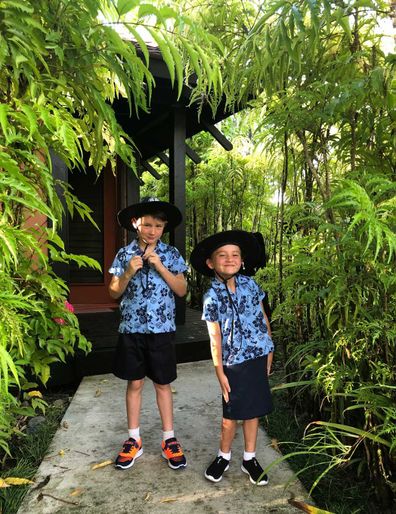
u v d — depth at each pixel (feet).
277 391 8.46
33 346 6.41
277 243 8.55
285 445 6.48
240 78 5.76
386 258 4.46
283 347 7.97
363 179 4.42
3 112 3.13
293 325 7.66
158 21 3.68
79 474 5.83
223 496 5.28
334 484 5.41
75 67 4.29
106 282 18.97
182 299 13.03
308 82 5.64
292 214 6.51
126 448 6.05
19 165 4.31
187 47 3.89
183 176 12.69
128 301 6.10
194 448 6.57
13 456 6.42
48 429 7.28
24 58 3.34
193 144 23.40
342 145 5.90
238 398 5.43
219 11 6.48
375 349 4.96
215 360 5.52
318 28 4.50
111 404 8.32
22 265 5.66
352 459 5.58
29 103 3.94
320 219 5.22
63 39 4.03
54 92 4.30
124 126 16.92
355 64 5.22
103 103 4.27
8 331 3.62
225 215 17.84
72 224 18.60
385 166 5.35
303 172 7.09
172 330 6.15
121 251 6.27
